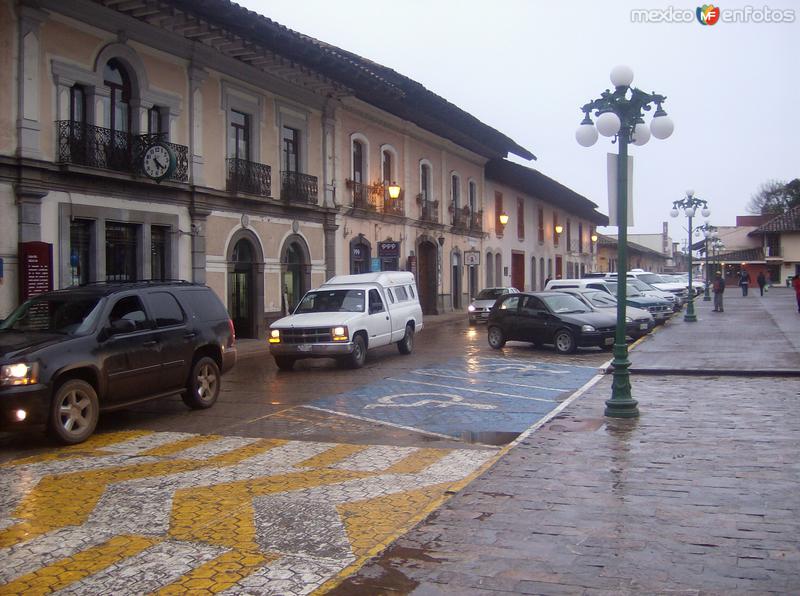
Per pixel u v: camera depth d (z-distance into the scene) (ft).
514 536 18.33
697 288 167.63
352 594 15.35
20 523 20.83
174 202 68.49
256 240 79.71
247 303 80.07
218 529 19.95
